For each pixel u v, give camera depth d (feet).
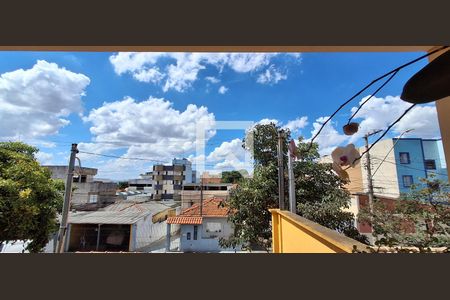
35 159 14.08
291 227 8.46
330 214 14.92
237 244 16.60
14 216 12.09
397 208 9.87
